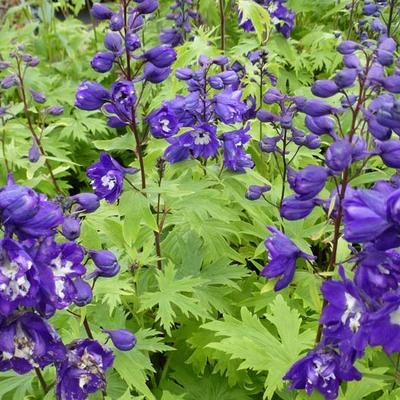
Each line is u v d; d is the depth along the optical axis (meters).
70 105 1.27
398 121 0.48
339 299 0.48
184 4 1.14
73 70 1.39
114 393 0.67
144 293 0.72
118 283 0.65
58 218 0.45
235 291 0.80
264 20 0.91
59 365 0.52
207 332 0.73
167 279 0.73
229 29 1.33
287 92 1.17
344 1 1.28
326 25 1.42
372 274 0.46
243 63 0.94
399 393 0.61
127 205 0.67
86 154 1.22
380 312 0.43
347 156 0.49
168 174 0.76
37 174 1.06
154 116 0.69
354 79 0.50
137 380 0.62
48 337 0.48
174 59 0.69
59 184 1.10
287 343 0.64
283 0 1.11
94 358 0.53
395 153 0.51
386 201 0.42
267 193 0.83
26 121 1.19
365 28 1.22
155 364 0.76
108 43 0.67
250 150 0.91
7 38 1.40
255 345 0.63
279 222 0.80
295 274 0.55
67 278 0.48
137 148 0.70
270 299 0.75
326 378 0.53
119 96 0.67
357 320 0.47
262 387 0.72
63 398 0.53
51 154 1.13
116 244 0.72
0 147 1.07
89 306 0.71
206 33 1.06
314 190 0.52
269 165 0.91
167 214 0.79
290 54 1.14
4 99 1.25
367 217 0.43
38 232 0.45
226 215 0.74
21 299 0.43
